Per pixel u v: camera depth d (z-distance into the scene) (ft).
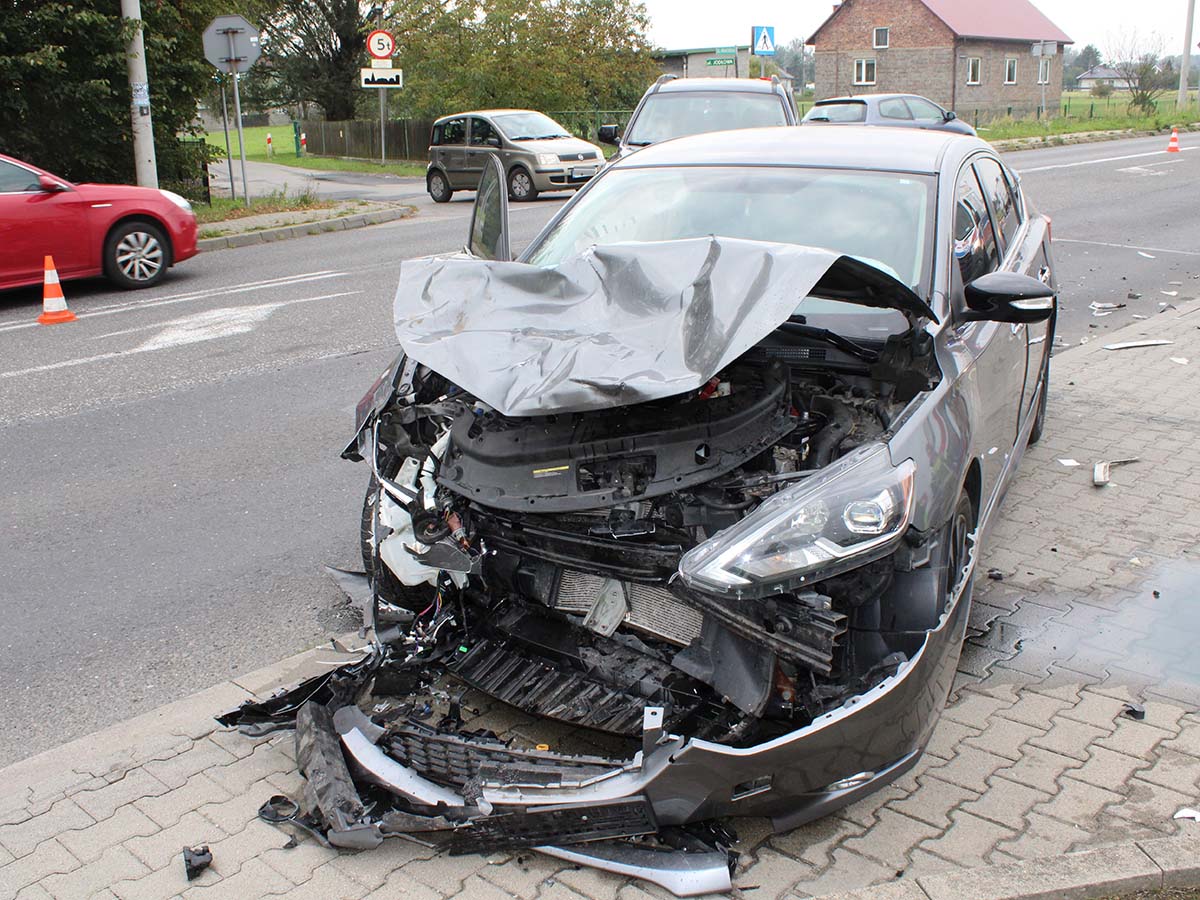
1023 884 9.62
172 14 59.16
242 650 14.67
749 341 10.48
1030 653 13.97
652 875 9.84
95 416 24.76
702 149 16.76
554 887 9.96
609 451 10.96
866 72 172.65
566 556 11.23
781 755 9.62
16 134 55.52
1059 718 12.53
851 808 11.03
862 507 10.02
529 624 11.91
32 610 15.84
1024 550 16.97
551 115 112.37
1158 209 55.36
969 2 172.45
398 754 10.97
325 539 18.06
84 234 38.63
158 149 62.13
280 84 187.62
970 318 13.15
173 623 15.42
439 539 11.62
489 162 15.70
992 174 17.99
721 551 9.82
